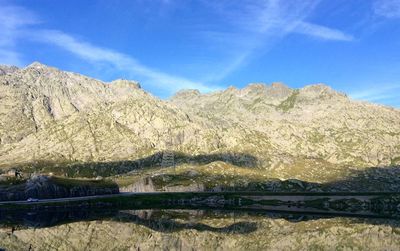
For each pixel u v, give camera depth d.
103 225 134.50
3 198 189.38
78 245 102.94
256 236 127.69
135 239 115.06
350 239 124.62
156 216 168.12
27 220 141.12
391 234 132.50
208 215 177.88
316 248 112.69
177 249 106.19
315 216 189.75
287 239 124.19
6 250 91.44
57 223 136.00
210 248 109.19
